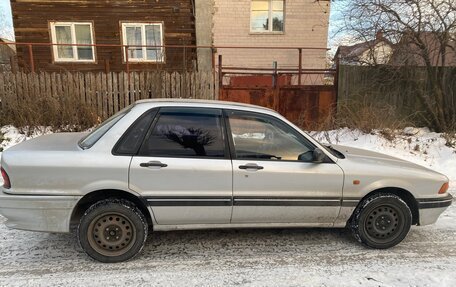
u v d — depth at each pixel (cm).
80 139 362
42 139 369
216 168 324
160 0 1234
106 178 309
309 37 1318
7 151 317
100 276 301
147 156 318
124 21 1230
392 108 890
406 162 395
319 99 921
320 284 296
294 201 340
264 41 1314
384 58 897
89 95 860
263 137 342
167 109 331
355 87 912
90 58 1253
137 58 1261
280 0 1309
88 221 315
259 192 334
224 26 1292
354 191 351
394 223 363
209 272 312
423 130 895
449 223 436
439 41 836
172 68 1264
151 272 310
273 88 916
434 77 873
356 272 317
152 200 319
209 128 333
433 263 337
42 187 305
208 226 341
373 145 771
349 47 940
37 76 833
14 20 1200
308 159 340
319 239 386
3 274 302
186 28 1262
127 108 357
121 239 324
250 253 350
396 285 297
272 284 295
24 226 310
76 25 1226
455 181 621
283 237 389
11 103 817
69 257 335
